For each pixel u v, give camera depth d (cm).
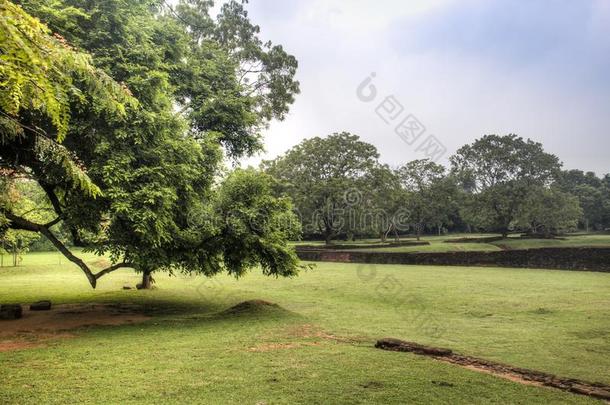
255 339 847
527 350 783
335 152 3953
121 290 1850
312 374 599
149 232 997
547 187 4166
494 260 2497
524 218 4031
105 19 1111
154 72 1067
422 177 4662
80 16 1082
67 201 1081
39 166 991
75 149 1016
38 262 3253
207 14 2292
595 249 2198
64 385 549
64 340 860
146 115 1033
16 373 606
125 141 1041
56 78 542
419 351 734
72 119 968
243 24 2428
